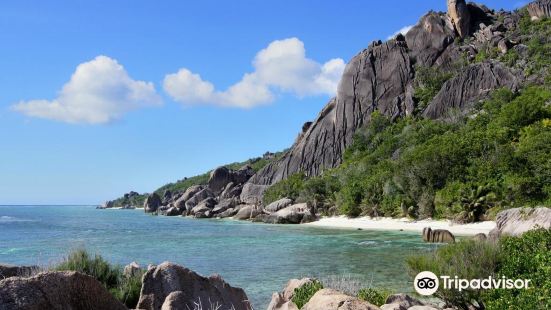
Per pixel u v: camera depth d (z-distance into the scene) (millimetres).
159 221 99375
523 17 134125
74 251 12969
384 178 73625
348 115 129875
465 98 111312
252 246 41531
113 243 45562
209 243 45125
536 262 9977
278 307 11719
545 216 23016
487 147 62969
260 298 18453
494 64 112625
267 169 138500
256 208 104125
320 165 127188
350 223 71938
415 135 98062
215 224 84250
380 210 70625
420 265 13078
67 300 5961
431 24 134625
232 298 10297
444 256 12844
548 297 8242
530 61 110250
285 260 30875
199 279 9617
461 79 113875
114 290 11664
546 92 88438
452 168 61344
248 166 162750
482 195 54750
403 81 128500
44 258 30688
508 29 131000
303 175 121062
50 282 5852
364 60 134500
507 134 67688
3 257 33125
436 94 118500
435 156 62906
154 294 9055
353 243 42438
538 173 52156
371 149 113438
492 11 144750
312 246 40594
